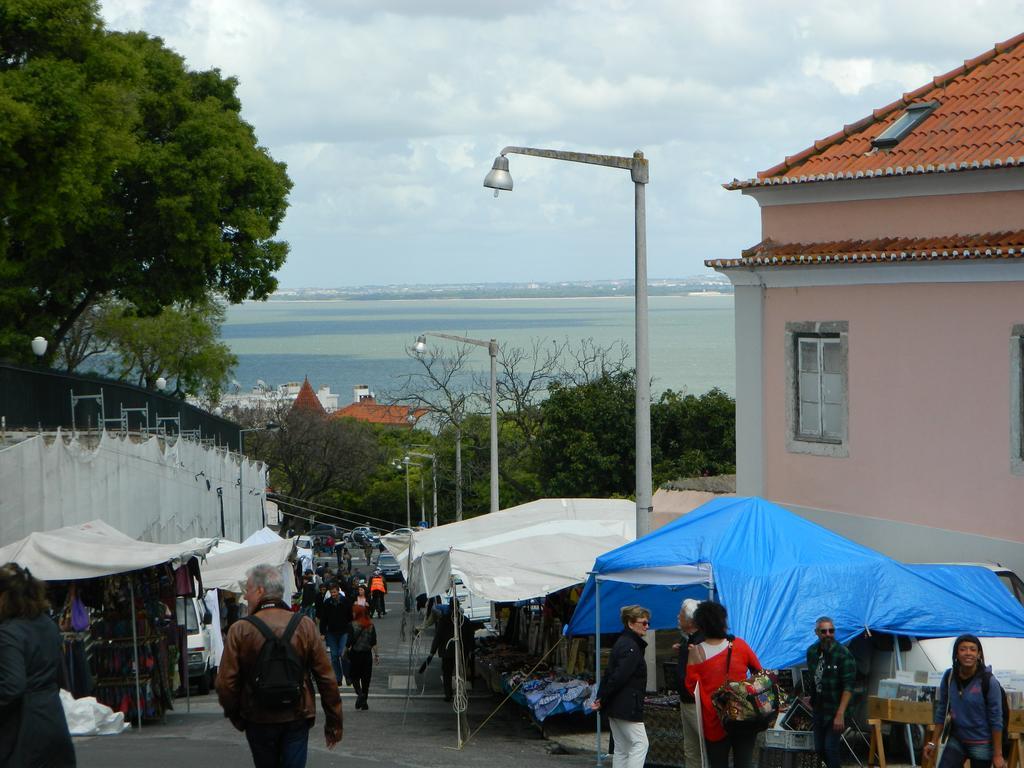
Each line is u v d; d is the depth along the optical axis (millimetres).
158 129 76438
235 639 14258
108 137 57000
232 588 41812
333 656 42500
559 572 31500
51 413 51219
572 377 94000
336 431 154250
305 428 152125
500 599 30656
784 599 24688
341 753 26953
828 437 33750
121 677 31141
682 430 86125
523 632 43094
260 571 14750
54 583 31531
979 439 30312
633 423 85562
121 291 75125
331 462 152875
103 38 57812
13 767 13547
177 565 34062
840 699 21266
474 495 112250
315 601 54500
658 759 25875
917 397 31453
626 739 20938
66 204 53656
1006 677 23016
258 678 14102
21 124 48094
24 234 54594
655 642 31078
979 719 17984
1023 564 29438
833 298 33156
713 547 25625
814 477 33750
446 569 31453
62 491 41188
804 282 33625
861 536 32625
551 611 37438
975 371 30312
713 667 19594
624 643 21047
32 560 29375
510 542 33938
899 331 31750
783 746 21594
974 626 25047
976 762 18016
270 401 163625
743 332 35281
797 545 25844
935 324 31016
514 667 37531
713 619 19703
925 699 22562
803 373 34312
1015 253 28812
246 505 90875
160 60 76188
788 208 34938
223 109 82750
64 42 54656
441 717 35094
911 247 31391
